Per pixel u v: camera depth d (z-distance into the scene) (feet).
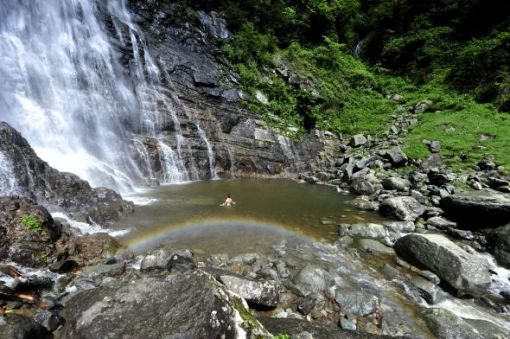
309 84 85.71
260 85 77.00
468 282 21.94
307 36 109.50
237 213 37.81
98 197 34.12
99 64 55.11
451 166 53.16
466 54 89.76
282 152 68.44
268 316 17.95
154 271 21.31
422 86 95.25
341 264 25.34
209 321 12.69
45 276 19.52
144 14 69.77
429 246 24.97
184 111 62.03
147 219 33.12
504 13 93.25
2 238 20.66
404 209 37.70
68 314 14.79
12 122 40.57
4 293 16.67
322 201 45.75
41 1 50.93
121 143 51.13
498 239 29.07
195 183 54.75
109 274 20.72
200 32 76.79
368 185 50.19
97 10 59.98
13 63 43.96
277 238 30.19
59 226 25.25
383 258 26.78
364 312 18.90
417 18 115.24
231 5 87.56
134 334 12.31
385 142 69.15
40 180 30.86
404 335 17.31
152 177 52.70
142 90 59.41
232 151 63.98
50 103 46.11
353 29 128.77
